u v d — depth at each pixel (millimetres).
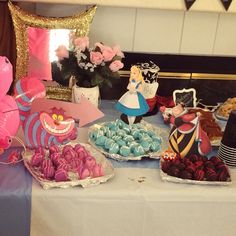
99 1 1487
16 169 1143
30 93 1245
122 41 1643
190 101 1547
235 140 1233
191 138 1228
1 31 1477
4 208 1064
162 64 1669
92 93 1440
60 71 1474
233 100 1610
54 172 1092
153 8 1536
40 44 1475
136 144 1248
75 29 1479
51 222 1095
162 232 1156
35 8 1545
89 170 1123
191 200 1122
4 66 1120
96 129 1329
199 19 1637
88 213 1101
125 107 1344
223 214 1154
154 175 1184
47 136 1211
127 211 1115
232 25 1664
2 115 1151
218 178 1155
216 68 1698
